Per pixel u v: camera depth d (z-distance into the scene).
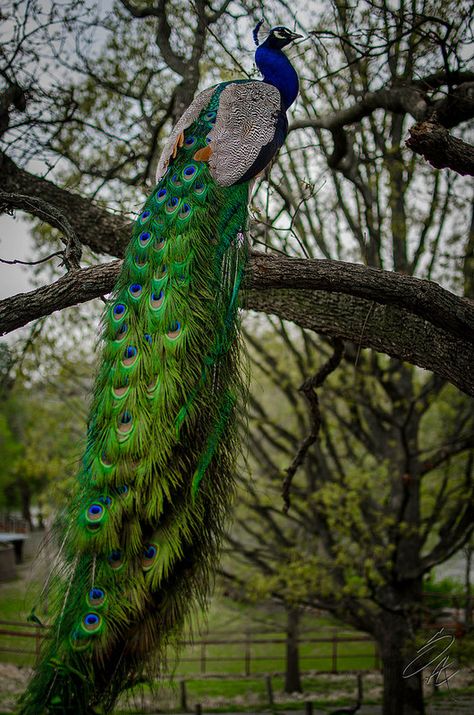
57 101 7.92
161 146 9.34
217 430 4.16
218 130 5.06
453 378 5.06
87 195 8.10
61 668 3.46
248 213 4.89
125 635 3.69
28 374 11.07
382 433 12.23
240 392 4.38
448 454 11.07
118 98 9.09
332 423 12.79
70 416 13.79
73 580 3.79
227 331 4.45
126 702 3.72
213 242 4.68
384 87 7.45
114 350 4.38
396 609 10.10
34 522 36.47
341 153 8.11
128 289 4.58
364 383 11.78
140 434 4.04
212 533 4.05
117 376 4.29
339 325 5.51
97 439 4.14
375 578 10.55
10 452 28.59
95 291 4.81
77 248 4.86
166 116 8.02
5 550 22.36
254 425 13.10
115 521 3.87
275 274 4.62
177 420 4.08
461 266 11.40
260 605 15.88
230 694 14.15
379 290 4.52
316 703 13.32
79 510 3.95
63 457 13.23
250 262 4.69
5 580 21.78
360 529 11.46
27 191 6.68
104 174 8.78
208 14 8.05
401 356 5.33
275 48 6.02
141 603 3.71
